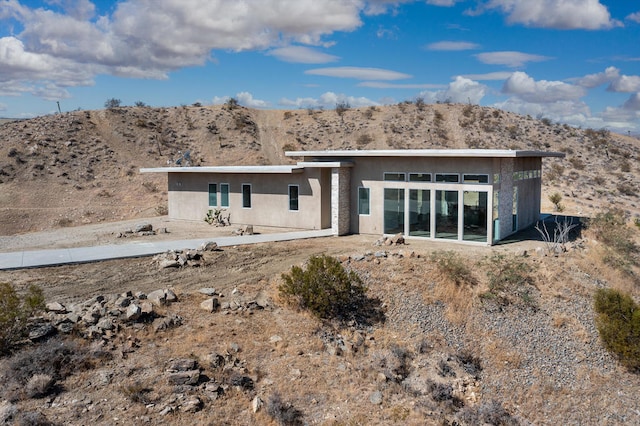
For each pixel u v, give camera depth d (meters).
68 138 61.88
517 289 18.17
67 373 11.87
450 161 22.95
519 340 16.20
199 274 18.70
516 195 26.30
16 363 11.68
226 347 13.91
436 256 19.78
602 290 17.02
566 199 42.34
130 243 23.58
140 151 63.59
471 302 17.58
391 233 24.89
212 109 85.31
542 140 72.81
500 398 14.10
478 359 15.48
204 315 15.34
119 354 12.85
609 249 23.41
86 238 25.39
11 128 63.31
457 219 22.94
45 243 23.89
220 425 11.16
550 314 17.31
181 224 30.67
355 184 25.66
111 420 10.66
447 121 80.81
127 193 50.31
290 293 16.72
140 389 11.62
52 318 13.72
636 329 15.23
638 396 14.39
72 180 52.00
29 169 52.28
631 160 65.81
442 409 13.14
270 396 12.37
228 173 29.91
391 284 18.33
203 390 12.09
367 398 13.06
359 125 81.19
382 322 16.72
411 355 15.29
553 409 13.88
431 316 17.00
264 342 14.62
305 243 23.34
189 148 67.81
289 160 67.31
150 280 17.86
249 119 83.69
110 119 70.62
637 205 42.53
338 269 16.86
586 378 14.95
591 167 60.69
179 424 10.94
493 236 22.80
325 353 14.66
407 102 91.62
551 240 23.92
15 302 12.78
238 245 22.84
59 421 10.40
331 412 12.37
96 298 15.14
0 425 9.94
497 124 78.50
